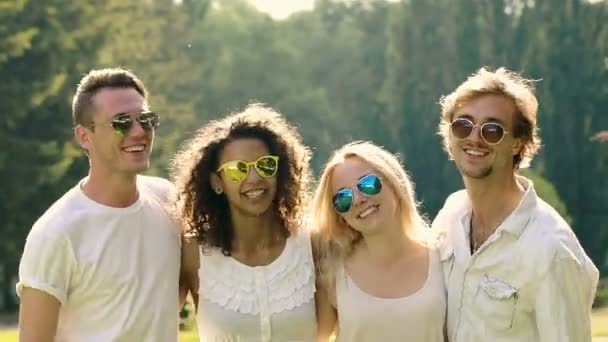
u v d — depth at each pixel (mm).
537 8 46938
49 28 35188
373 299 5867
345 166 5949
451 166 45531
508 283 5562
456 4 49031
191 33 59094
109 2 40438
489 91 5734
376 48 65000
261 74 62375
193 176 5883
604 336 15023
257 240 5930
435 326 5828
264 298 5840
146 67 45906
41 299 5520
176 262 5848
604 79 45156
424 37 49438
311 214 6105
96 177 5695
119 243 5637
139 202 5762
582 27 46094
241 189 5781
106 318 5594
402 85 49312
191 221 5910
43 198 33688
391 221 5918
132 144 5637
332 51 65312
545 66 45312
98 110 5617
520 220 5586
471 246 5809
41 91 33938
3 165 32906
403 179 6004
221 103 58562
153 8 52719
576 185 43500
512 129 5715
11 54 33625
